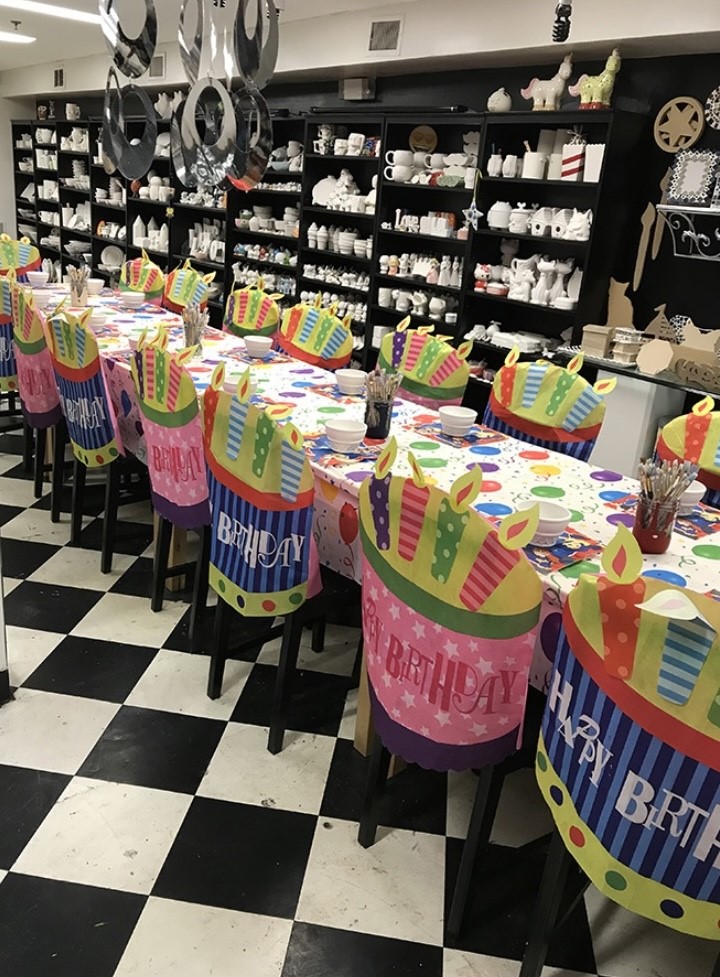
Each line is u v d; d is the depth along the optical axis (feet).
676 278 12.55
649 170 12.55
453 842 6.07
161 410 7.16
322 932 5.19
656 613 3.18
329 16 15.60
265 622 8.89
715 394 11.23
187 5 9.04
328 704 7.58
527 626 4.25
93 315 11.41
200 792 6.30
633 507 6.10
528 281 13.85
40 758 6.50
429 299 16.08
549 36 12.02
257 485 5.94
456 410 7.78
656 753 3.45
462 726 4.65
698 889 3.60
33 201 31.27
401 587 4.47
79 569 9.75
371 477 4.45
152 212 24.71
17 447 13.94
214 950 4.99
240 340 11.45
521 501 6.07
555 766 4.05
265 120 9.11
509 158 13.57
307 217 18.15
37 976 4.73
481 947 5.19
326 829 6.06
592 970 5.09
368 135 17.49
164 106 21.93
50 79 26.86
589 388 8.04
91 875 5.45
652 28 10.84
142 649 8.16
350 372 9.07
